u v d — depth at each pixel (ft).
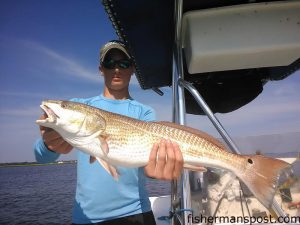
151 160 2.78
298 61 4.64
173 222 3.13
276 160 2.62
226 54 3.42
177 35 3.52
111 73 3.79
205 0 3.32
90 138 3.05
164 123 3.07
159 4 3.51
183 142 2.99
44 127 2.95
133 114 3.61
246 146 3.98
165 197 5.91
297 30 3.37
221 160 2.90
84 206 3.21
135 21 3.78
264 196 2.58
